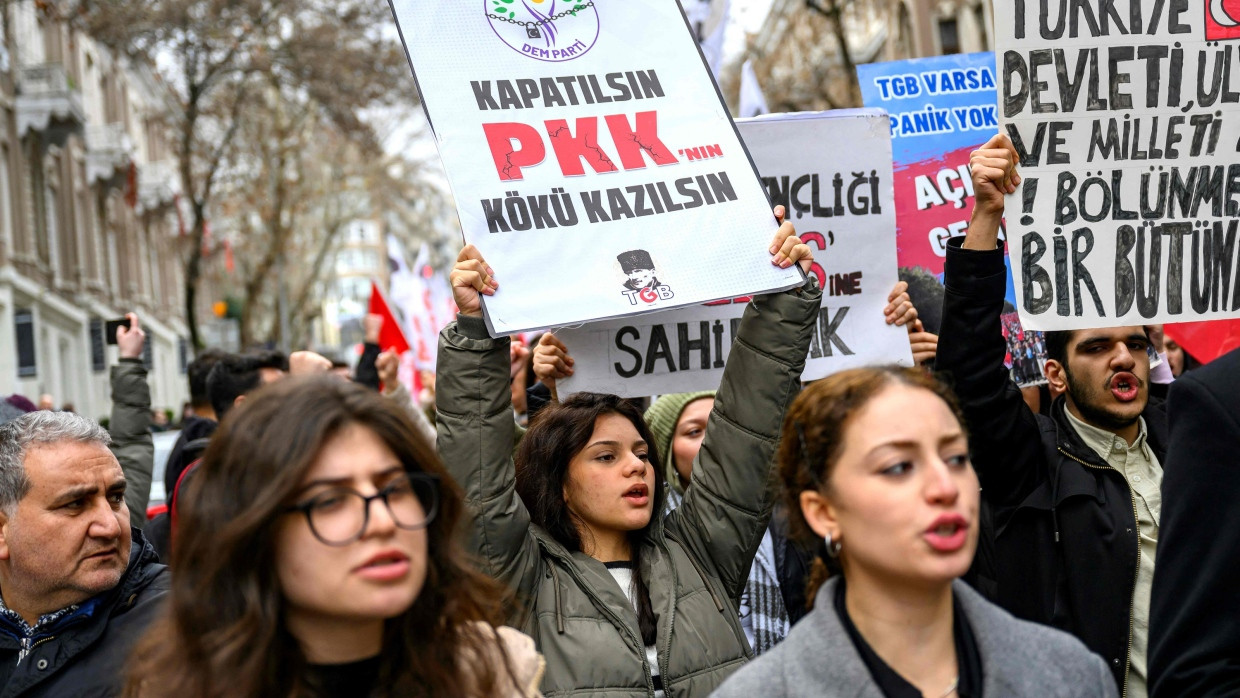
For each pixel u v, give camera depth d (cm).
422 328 1328
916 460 214
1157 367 484
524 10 378
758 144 448
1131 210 376
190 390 655
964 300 356
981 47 2581
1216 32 378
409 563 211
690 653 325
